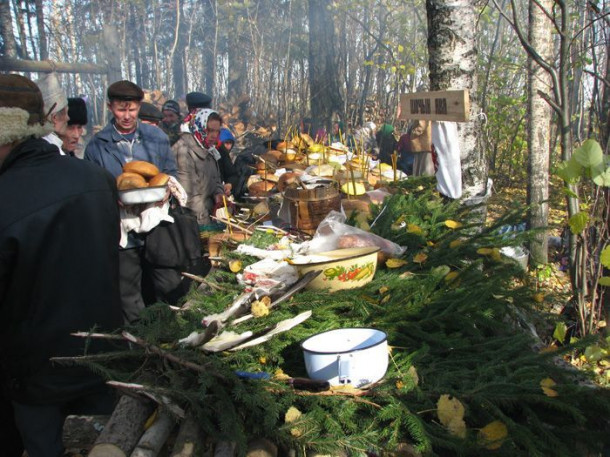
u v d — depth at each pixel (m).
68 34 21.92
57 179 2.00
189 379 1.85
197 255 3.82
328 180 3.74
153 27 26.78
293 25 19.02
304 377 1.95
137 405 1.80
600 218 3.58
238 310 2.13
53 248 1.94
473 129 4.10
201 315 2.26
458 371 1.91
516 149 11.34
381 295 2.36
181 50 28.83
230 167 6.32
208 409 1.73
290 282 2.44
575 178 3.13
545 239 5.97
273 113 21.77
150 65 29.09
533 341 2.14
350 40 18.45
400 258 2.82
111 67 13.85
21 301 1.94
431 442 1.64
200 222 5.10
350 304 2.28
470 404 1.81
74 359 1.90
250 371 1.86
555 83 3.59
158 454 1.79
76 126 3.59
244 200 5.95
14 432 2.23
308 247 2.72
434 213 3.32
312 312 2.22
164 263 3.71
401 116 3.98
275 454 1.71
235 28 22.83
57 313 1.96
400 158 9.30
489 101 11.04
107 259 2.06
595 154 3.04
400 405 1.72
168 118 8.24
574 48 6.79
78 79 22.95
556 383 1.96
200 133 5.12
